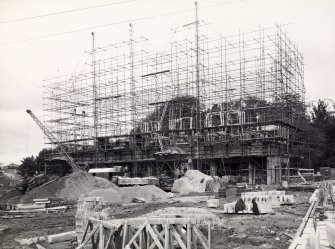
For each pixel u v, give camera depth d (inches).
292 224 1065.5
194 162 2918.3
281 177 2516.0
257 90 2987.2
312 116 3479.3
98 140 3427.7
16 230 1231.5
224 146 2741.1
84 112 3577.8
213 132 2866.6
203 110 2999.5
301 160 3068.4
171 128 3061.0
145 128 3253.0
